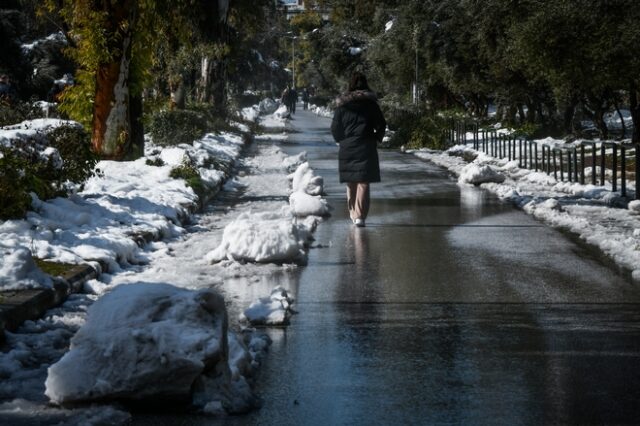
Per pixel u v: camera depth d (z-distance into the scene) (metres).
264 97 118.38
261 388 6.78
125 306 6.26
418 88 51.69
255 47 80.38
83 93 22.77
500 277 11.18
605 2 27.17
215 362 6.23
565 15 27.62
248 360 7.01
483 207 18.77
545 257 12.62
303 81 130.25
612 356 7.61
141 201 15.78
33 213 12.76
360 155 15.58
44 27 53.41
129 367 6.07
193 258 12.34
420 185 23.80
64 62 53.91
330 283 10.83
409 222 16.38
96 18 21.45
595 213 17.53
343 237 14.56
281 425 5.95
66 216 13.25
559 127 44.19
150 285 6.45
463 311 9.33
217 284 10.70
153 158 23.00
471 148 37.34
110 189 17.22
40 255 10.80
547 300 9.84
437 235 14.77
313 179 21.02
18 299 8.55
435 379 6.97
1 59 48.84
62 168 15.95
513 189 21.53
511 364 7.38
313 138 50.56
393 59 51.78
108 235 12.43
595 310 9.36
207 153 28.48
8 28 48.62
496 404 6.37
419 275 11.31
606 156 29.70
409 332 8.45
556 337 8.24
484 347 7.91
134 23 22.11
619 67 27.98
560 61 28.53
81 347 6.18
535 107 45.25
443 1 46.00
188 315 6.22
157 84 42.50
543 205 18.16
